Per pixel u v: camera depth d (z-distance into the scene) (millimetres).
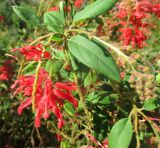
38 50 166
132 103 177
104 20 229
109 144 162
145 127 183
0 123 506
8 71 462
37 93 161
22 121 498
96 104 188
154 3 237
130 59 156
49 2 240
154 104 174
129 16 216
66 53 169
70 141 237
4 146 515
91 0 213
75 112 191
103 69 151
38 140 478
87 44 156
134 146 175
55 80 184
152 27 296
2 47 471
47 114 156
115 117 191
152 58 289
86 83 187
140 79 155
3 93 483
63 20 184
